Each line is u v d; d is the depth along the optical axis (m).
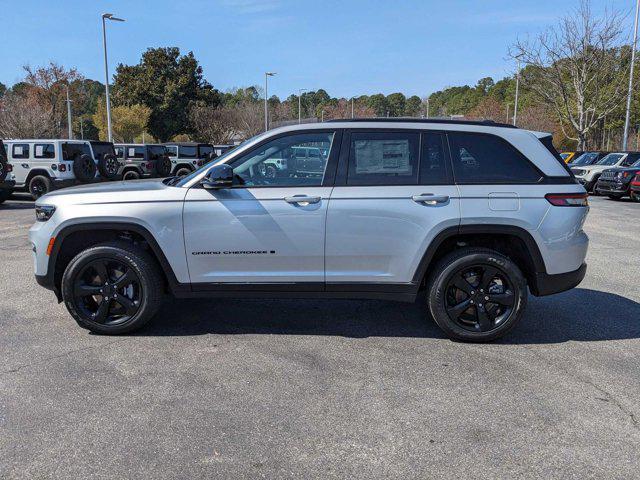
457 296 4.42
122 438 2.96
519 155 4.34
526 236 4.25
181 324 4.84
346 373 3.82
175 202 4.30
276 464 2.74
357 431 3.05
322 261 4.34
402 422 3.15
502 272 4.30
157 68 51.09
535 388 3.61
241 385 3.61
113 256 4.36
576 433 3.05
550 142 4.48
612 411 3.30
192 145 23.56
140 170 21.84
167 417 3.19
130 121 47.16
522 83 32.34
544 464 2.76
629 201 17.72
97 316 4.46
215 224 4.29
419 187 4.27
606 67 28.41
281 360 4.04
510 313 4.35
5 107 36.66
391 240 4.28
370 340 4.49
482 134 4.35
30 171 15.27
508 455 2.83
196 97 52.28
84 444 2.90
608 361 4.07
